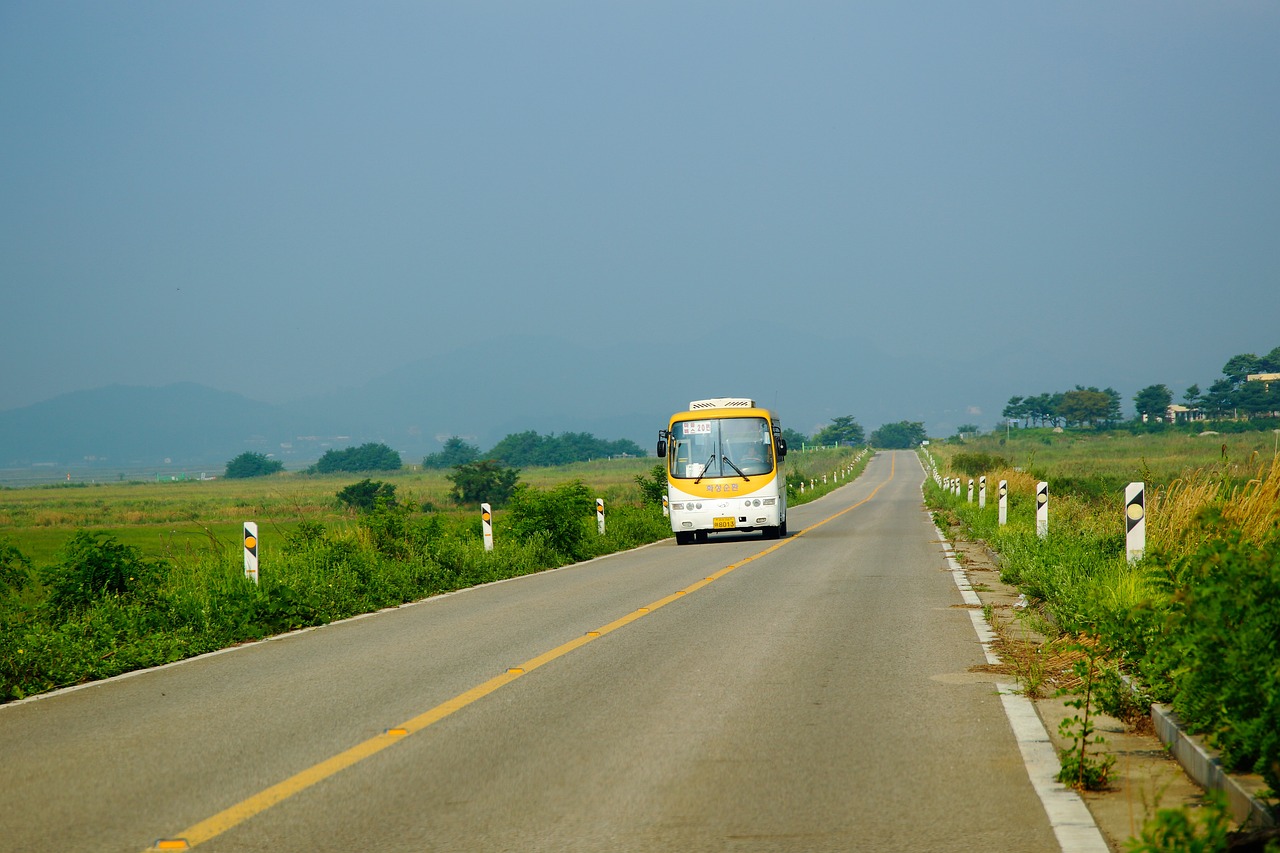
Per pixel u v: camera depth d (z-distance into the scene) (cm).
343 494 7888
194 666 1247
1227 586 712
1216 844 476
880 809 638
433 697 995
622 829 607
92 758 809
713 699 960
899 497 7112
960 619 1441
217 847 592
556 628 1445
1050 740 800
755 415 3278
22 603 1623
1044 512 2284
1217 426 18275
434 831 610
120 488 17275
